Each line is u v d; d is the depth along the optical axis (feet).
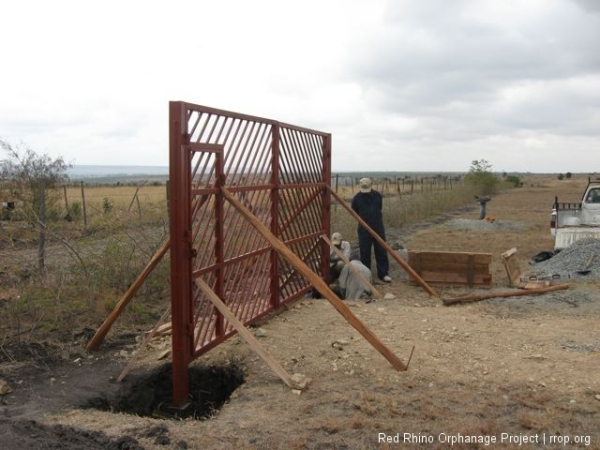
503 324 23.75
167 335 22.57
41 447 12.23
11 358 19.67
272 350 20.17
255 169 21.93
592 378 17.29
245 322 21.86
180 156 16.67
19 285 25.55
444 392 16.48
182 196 16.90
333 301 18.20
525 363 18.72
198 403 18.94
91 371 19.27
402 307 26.96
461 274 31.99
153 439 13.70
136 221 34.32
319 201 29.91
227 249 20.26
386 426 14.25
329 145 30.58
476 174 140.36
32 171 38.65
